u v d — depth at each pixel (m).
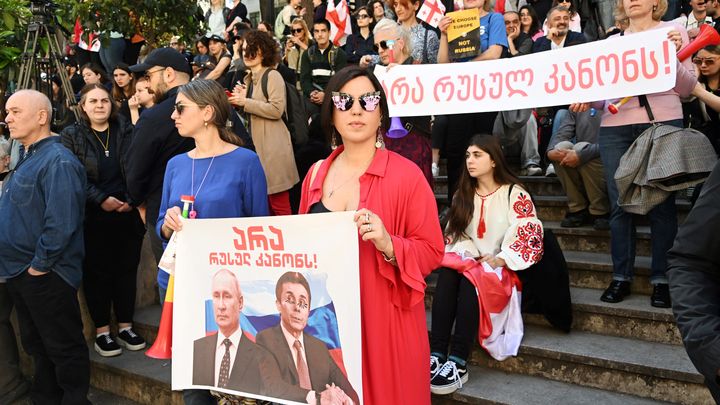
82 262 3.75
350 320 1.94
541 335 3.31
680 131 3.13
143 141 3.40
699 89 3.36
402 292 1.99
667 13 6.02
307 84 5.94
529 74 3.70
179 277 2.35
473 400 2.92
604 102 3.51
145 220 3.82
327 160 2.19
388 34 4.07
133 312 4.33
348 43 6.68
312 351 2.02
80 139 4.01
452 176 4.34
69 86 4.47
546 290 3.28
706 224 1.55
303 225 2.00
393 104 4.04
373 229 1.85
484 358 3.31
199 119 2.66
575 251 4.18
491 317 3.14
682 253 1.60
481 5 3.98
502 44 4.14
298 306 2.04
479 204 3.46
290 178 4.21
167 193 2.77
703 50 3.90
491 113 4.18
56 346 3.46
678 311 1.55
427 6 4.26
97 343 4.19
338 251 1.95
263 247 2.11
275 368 2.12
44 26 4.45
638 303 3.31
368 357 1.97
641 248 3.92
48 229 3.29
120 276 4.21
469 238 3.49
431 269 2.04
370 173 2.03
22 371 4.47
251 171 2.69
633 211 3.20
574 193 4.26
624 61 3.34
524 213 3.31
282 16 8.91
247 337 2.19
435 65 3.94
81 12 5.62
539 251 3.21
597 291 3.65
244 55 4.23
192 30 6.50
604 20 6.05
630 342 3.15
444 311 3.15
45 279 3.38
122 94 5.29
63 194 3.33
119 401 3.96
